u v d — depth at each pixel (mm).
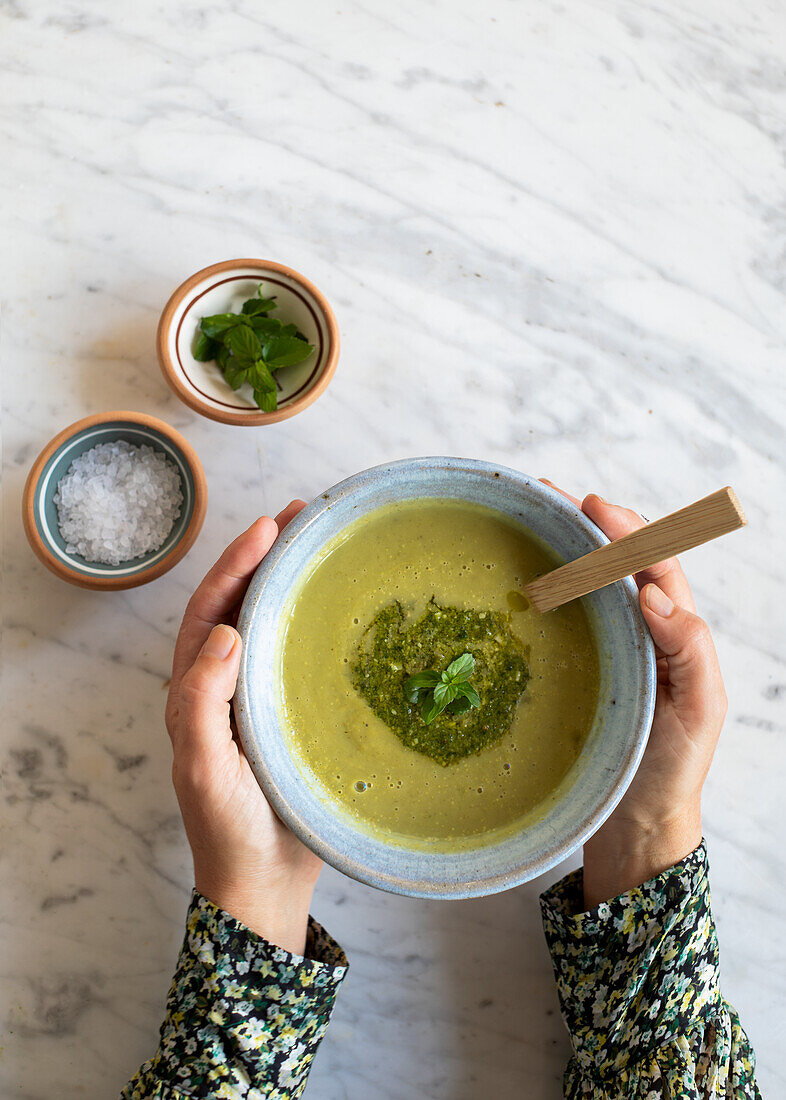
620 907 501
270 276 559
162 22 599
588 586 455
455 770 478
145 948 559
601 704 474
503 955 568
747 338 615
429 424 592
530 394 599
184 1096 466
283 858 490
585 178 613
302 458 585
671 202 618
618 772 450
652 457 603
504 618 484
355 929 566
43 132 591
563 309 605
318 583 483
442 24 612
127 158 592
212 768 455
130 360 585
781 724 593
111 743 567
